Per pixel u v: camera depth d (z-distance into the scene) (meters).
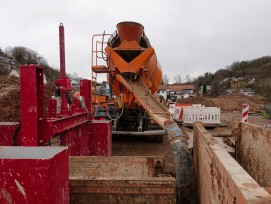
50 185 2.03
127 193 2.94
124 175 3.92
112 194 2.95
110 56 7.18
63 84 6.97
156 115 5.12
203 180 3.20
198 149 3.88
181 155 3.78
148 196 2.93
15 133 4.09
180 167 3.71
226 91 81.31
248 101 43.06
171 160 6.58
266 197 1.41
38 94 3.40
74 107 5.22
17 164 2.02
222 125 13.59
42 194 2.01
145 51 7.05
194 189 3.69
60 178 2.27
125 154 7.50
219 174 2.17
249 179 1.69
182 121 13.15
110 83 7.92
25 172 2.01
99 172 3.97
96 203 2.96
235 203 1.63
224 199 1.96
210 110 13.21
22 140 3.32
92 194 2.96
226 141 5.22
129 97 7.61
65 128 4.29
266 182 3.55
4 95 17.06
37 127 3.33
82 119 5.42
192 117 13.23
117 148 8.20
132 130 8.67
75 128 5.15
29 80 3.31
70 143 5.07
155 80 8.63
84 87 5.98
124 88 7.68
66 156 2.44
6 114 14.61
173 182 2.91
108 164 3.96
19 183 2.02
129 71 7.03
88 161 3.99
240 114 26.56
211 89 77.94
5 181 2.03
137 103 7.77
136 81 7.22
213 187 2.46
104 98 8.77
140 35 7.40
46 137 3.50
